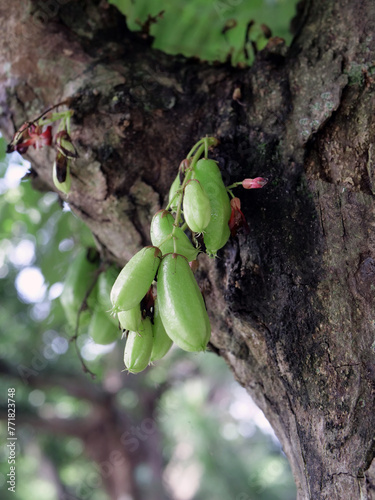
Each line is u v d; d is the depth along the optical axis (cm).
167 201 47
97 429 167
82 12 51
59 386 160
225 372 205
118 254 51
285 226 42
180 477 218
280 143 43
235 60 52
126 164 47
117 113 47
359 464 37
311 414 40
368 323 39
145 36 52
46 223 92
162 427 204
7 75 50
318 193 42
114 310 37
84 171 48
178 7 51
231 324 45
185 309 36
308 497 39
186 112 48
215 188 40
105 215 49
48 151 51
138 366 38
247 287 42
